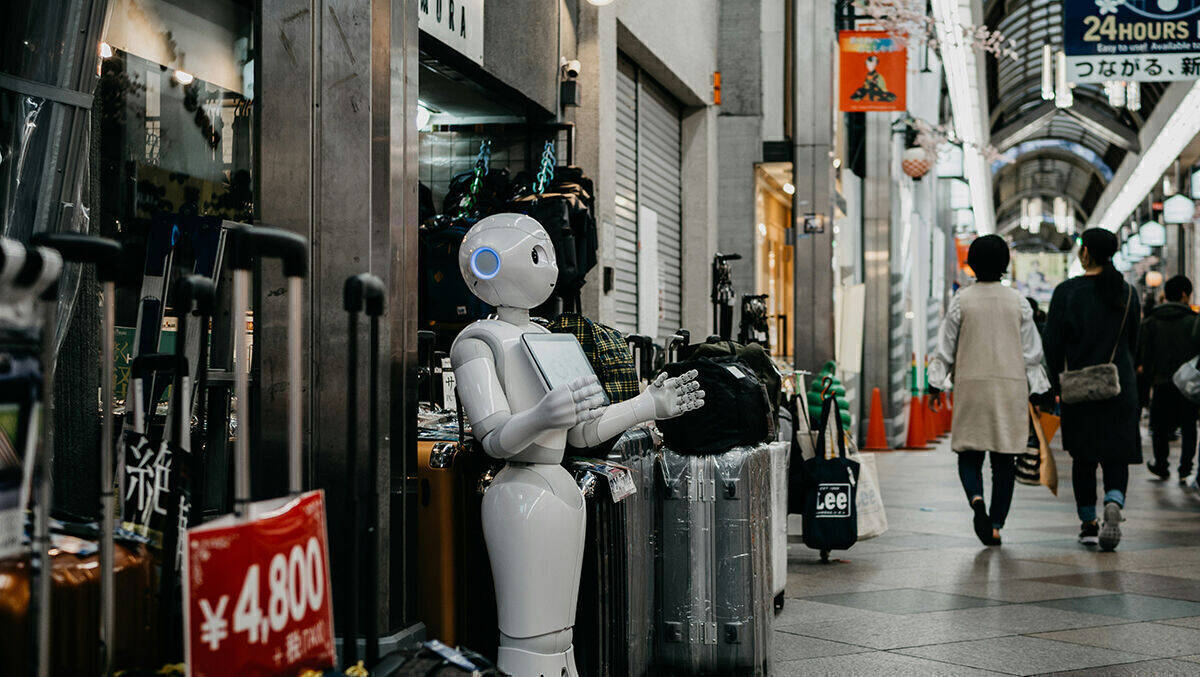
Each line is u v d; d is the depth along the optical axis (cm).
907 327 1923
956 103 2214
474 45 637
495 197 635
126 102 406
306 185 360
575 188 643
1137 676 407
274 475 364
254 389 364
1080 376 689
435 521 359
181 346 228
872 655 438
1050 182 6762
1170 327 1145
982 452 721
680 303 1154
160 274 353
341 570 354
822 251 1184
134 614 238
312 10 361
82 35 342
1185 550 704
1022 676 407
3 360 166
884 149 1683
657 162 1063
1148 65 1156
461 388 310
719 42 1248
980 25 2022
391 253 360
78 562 225
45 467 175
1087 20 1162
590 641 344
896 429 1702
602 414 312
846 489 632
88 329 371
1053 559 668
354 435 230
